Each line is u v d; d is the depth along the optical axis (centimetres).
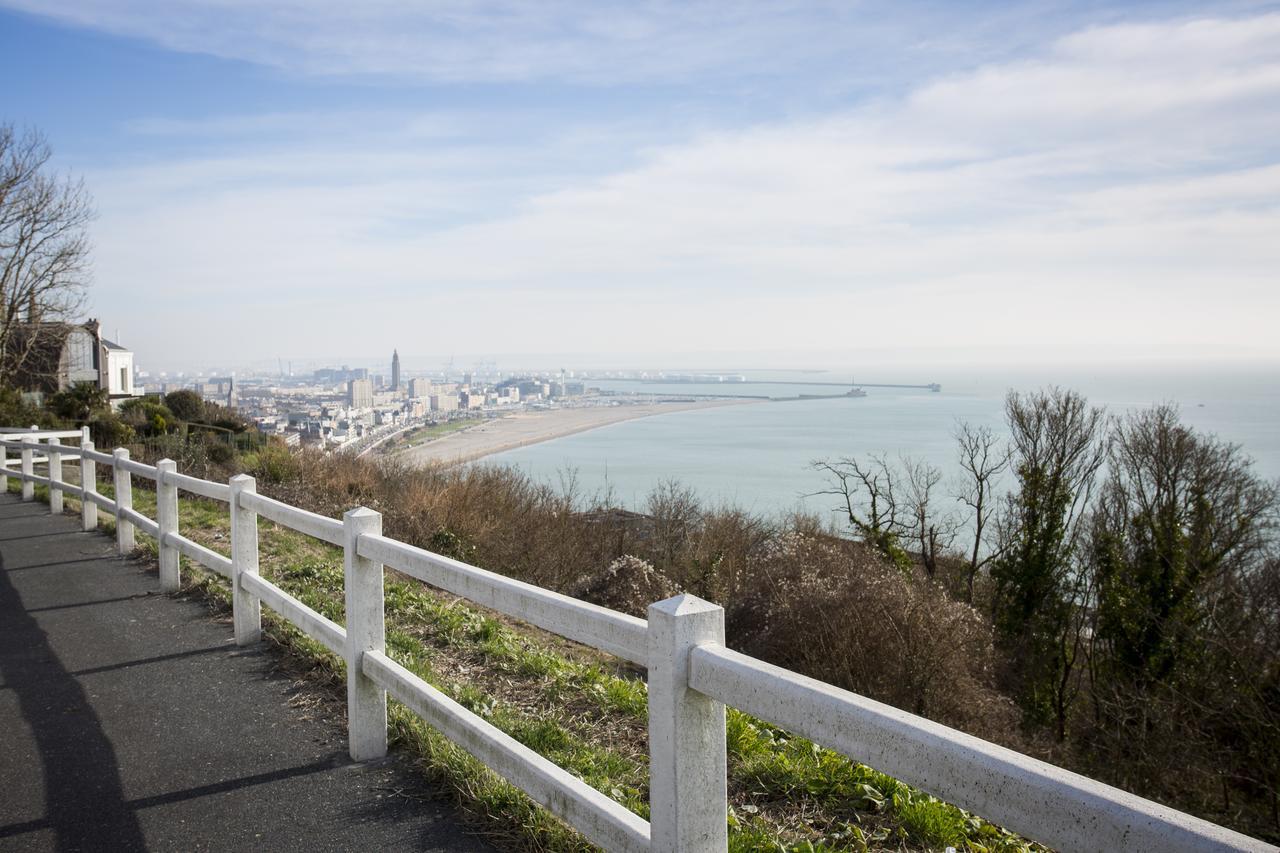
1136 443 2788
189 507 1339
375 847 346
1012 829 156
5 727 479
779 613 1811
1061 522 2794
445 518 1828
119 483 988
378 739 436
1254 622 2261
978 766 162
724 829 239
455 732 357
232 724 480
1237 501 2567
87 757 438
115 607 747
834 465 3612
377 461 2288
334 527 458
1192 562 2489
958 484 3453
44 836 357
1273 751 1912
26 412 3089
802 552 2002
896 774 178
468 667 626
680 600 237
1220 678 2166
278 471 1881
